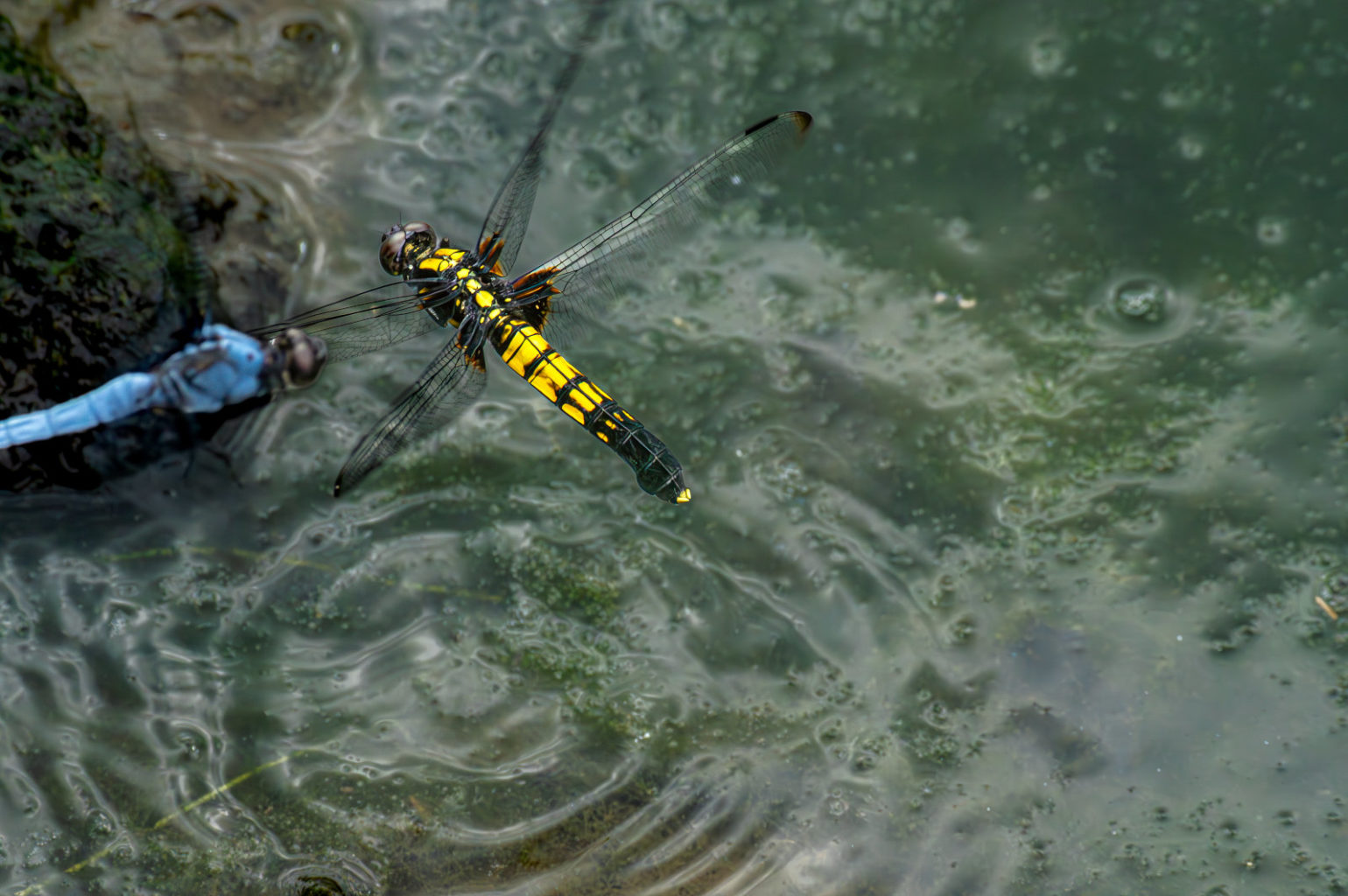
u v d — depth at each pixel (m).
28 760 0.47
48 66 0.49
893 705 0.48
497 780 0.47
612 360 0.51
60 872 0.46
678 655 0.49
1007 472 0.50
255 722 0.48
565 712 0.48
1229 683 0.48
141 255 0.49
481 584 0.49
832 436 0.51
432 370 0.48
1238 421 0.50
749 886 0.47
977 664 0.49
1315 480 0.50
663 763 0.48
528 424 0.50
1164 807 0.47
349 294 0.51
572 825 0.47
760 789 0.47
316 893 0.46
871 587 0.49
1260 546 0.49
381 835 0.47
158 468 0.49
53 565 0.48
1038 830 0.47
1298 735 0.48
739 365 0.51
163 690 0.48
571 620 0.49
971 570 0.49
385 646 0.48
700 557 0.49
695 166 0.49
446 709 0.48
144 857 0.46
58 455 0.49
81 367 0.49
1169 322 0.51
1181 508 0.50
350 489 0.48
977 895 0.47
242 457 0.50
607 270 0.49
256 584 0.49
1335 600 0.49
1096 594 0.49
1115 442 0.50
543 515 0.50
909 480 0.50
